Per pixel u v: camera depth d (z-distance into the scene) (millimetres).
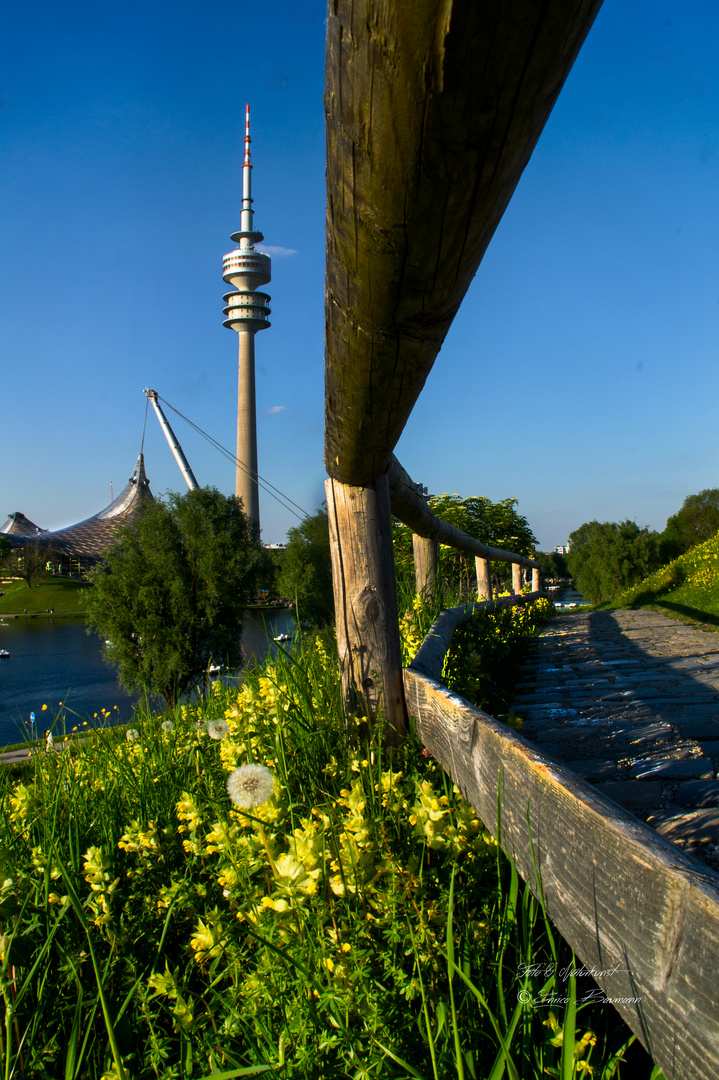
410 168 756
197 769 2537
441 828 1464
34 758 2879
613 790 2516
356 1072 1188
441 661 2932
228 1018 1369
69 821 2180
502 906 1391
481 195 794
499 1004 1146
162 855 1924
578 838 947
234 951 1501
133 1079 1350
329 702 2762
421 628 3844
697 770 2652
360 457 2199
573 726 3516
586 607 18359
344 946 1294
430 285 994
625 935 805
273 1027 1328
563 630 9430
